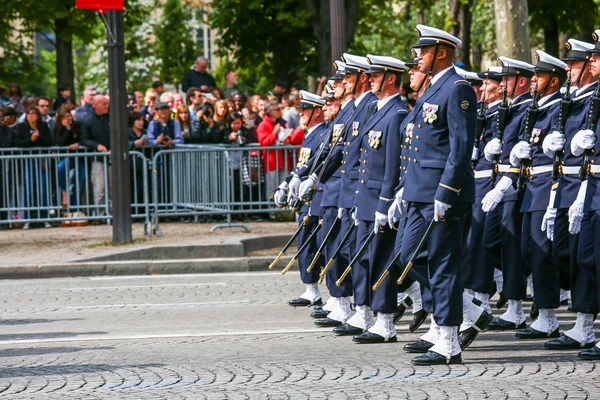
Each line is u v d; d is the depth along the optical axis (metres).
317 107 13.46
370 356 10.69
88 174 21.89
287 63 37.53
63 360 10.71
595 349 10.35
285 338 11.89
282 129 22.31
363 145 11.62
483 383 9.27
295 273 17.81
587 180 10.63
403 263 10.37
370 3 40.25
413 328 12.32
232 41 38.53
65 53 34.75
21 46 40.69
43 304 14.82
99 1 19.33
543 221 11.45
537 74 11.93
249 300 14.92
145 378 9.73
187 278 17.41
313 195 13.16
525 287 12.53
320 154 12.91
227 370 10.05
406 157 10.49
